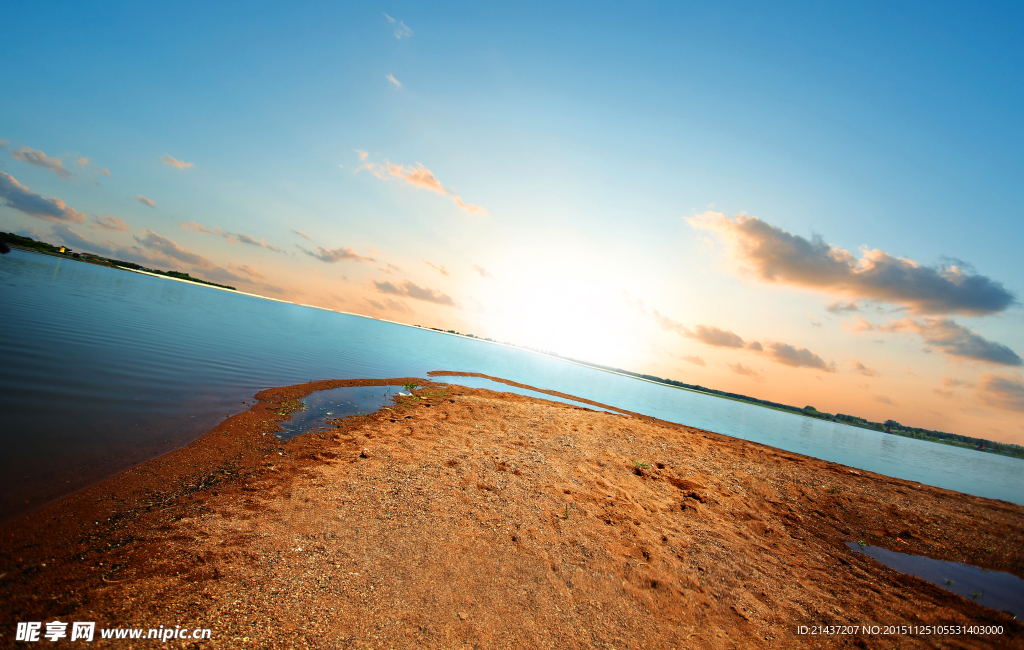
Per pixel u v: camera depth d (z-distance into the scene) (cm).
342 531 573
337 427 1055
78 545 450
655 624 507
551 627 464
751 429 2744
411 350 3619
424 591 479
